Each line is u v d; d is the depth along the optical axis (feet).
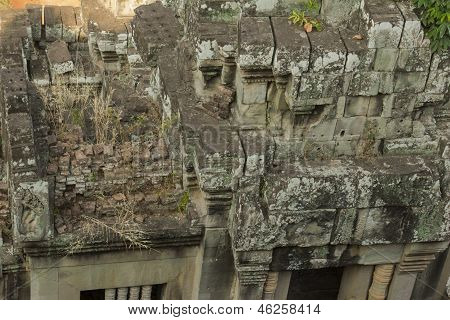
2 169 32.73
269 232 29.17
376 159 29.94
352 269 33.17
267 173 29.19
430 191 29.37
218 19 29.43
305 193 28.60
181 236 31.83
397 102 29.09
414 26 27.32
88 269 32.42
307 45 27.02
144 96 38.58
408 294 33.27
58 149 31.48
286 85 28.07
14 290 32.65
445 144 29.99
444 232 30.60
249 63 27.45
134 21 37.50
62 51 45.80
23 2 65.10
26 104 28.86
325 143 29.63
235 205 29.50
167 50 34.91
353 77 27.99
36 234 29.86
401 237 30.48
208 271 32.73
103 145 32.09
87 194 31.91
